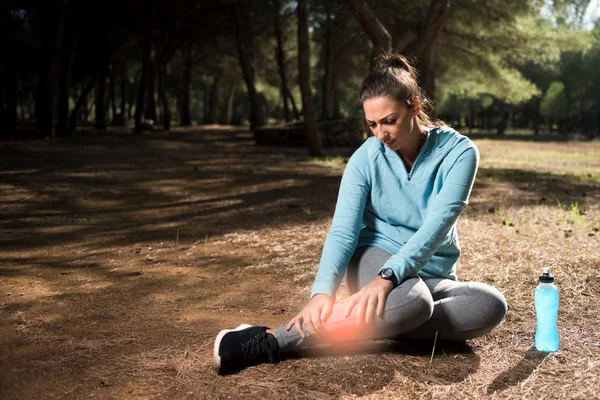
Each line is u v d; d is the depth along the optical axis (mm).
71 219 6172
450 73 23844
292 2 27172
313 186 8797
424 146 2424
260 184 9094
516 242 4801
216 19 26750
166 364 2471
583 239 4914
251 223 5961
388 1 19203
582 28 19625
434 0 12062
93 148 15383
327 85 26406
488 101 40281
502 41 19969
